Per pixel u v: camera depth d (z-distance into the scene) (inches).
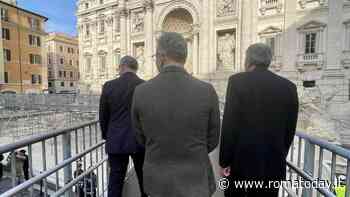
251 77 86.4
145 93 71.1
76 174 162.4
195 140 68.4
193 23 1159.0
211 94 71.9
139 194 139.0
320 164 93.7
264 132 83.5
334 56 823.1
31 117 959.6
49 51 2406.5
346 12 800.9
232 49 1061.1
